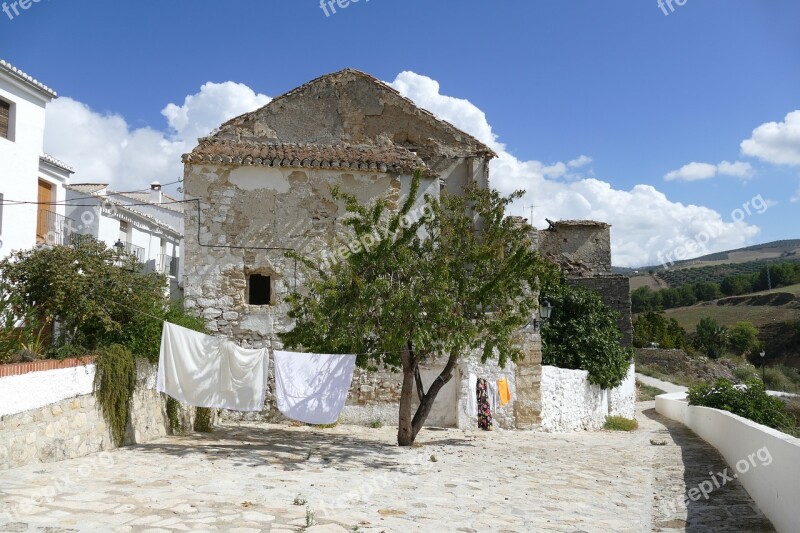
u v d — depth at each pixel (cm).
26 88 2272
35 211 2330
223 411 1820
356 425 1825
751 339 6341
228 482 977
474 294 1407
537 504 981
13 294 1201
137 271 1418
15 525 689
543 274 1482
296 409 1291
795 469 763
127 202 3406
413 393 1916
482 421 1914
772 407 1988
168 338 1259
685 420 2497
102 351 1197
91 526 701
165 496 857
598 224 3091
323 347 1376
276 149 1922
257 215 1836
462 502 958
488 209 1491
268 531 727
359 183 1873
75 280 1218
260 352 1307
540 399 1992
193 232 1820
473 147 2155
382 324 1345
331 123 2161
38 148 2350
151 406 1385
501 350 1408
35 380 1000
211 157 1812
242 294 1817
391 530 773
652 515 949
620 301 2964
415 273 1385
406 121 2162
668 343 5991
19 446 963
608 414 2627
